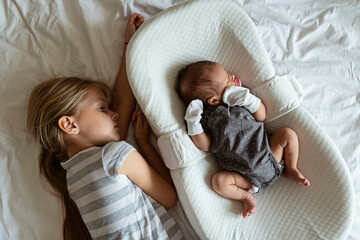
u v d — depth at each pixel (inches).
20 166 42.3
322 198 39.1
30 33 42.7
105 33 43.4
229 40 39.8
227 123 37.5
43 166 41.7
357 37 46.3
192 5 37.8
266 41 46.0
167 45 38.7
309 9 46.8
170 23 37.8
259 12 46.1
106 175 36.2
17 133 42.3
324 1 46.6
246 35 39.0
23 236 41.7
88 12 42.9
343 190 37.9
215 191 39.9
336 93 45.5
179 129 38.2
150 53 37.6
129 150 37.0
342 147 44.1
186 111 38.2
